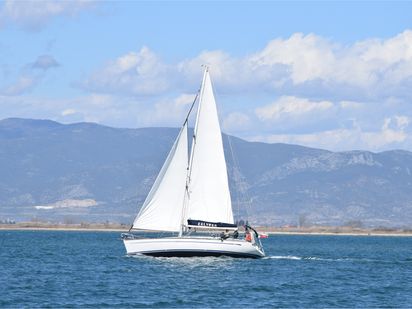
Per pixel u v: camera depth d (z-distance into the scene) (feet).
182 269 532.73
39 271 543.80
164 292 433.07
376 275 555.69
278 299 418.92
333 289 466.29
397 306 403.13
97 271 537.24
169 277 494.18
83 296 417.28
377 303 412.57
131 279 486.38
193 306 388.78
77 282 474.08
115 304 391.45
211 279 488.44
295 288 463.83
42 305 385.70
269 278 505.25
